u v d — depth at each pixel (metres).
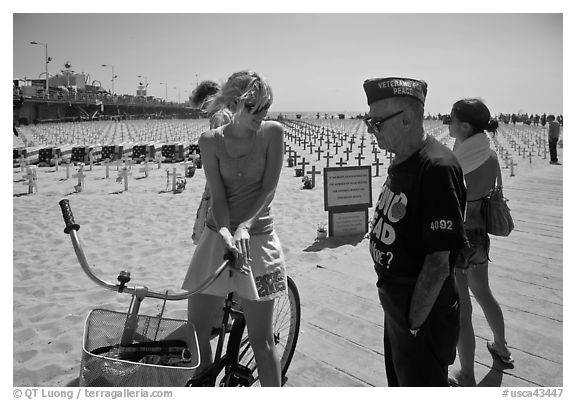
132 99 102.56
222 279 2.72
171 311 4.86
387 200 2.27
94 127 57.38
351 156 25.17
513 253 6.41
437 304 2.21
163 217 9.72
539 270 5.73
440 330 2.22
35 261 6.68
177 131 52.97
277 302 4.62
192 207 10.78
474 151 3.22
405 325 2.24
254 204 2.75
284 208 10.67
